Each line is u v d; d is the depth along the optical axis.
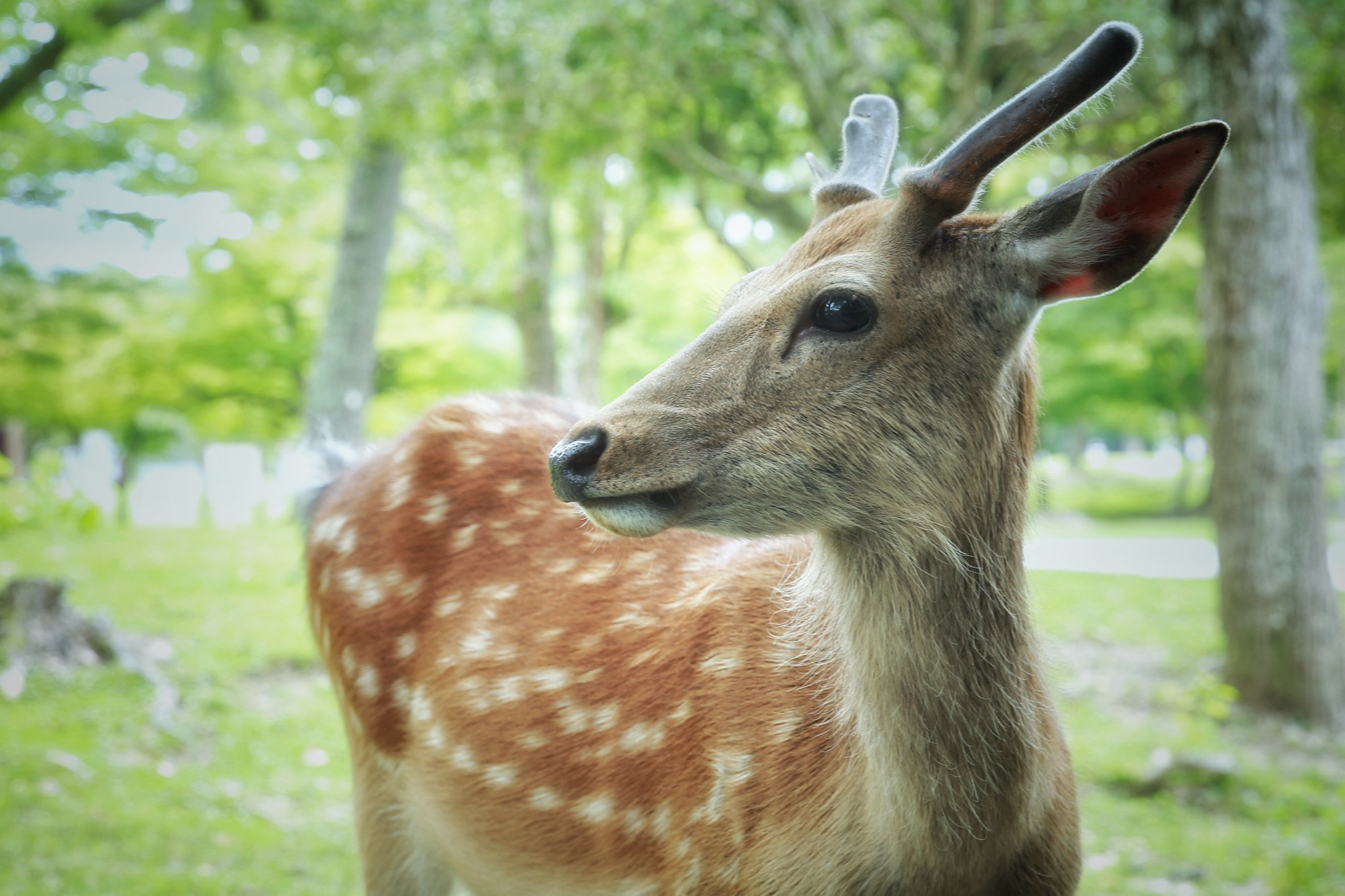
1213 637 8.70
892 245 1.92
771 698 2.18
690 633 2.37
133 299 16.52
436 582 2.81
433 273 16.73
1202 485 29.30
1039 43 9.12
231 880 3.98
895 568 1.96
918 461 1.91
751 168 10.79
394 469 2.98
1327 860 4.33
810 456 1.90
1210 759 5.36
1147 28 7.52
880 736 1.97
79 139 11.96
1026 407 2.09
